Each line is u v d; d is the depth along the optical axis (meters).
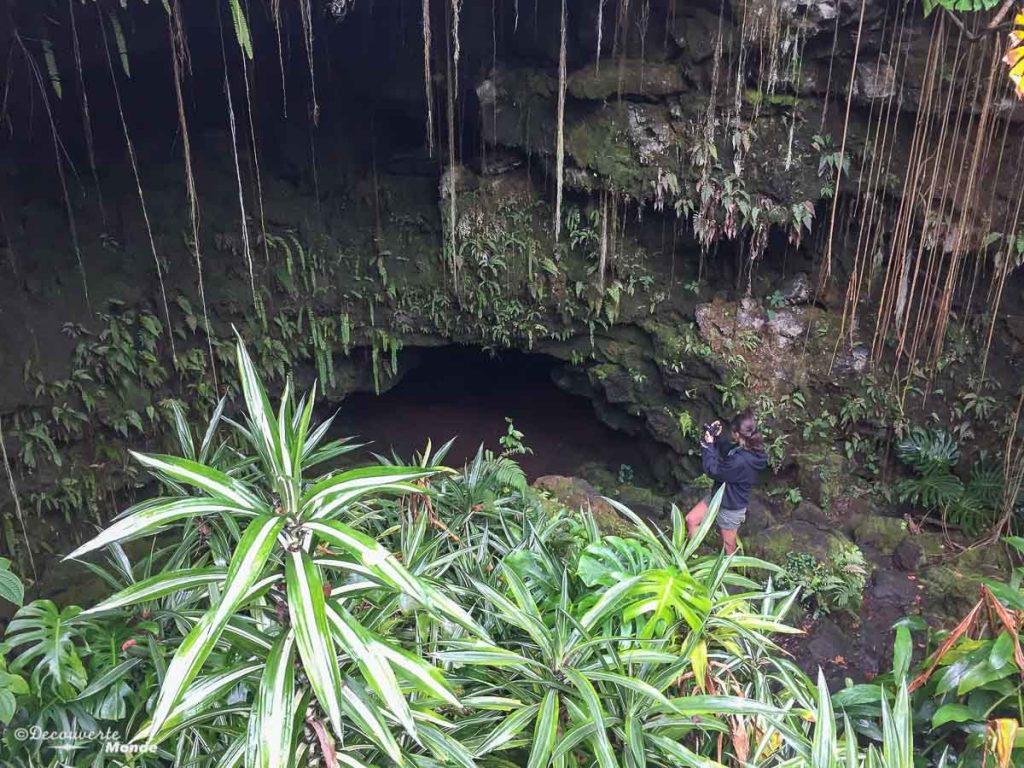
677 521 2.89
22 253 5.15
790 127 5.52
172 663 1.16
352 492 1.41
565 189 6.28
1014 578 2.86
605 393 6.94
